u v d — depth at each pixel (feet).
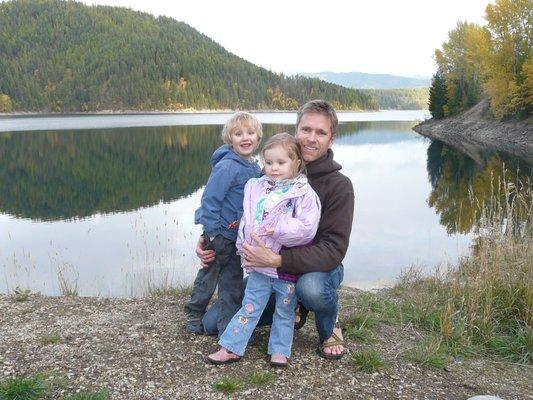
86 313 15.65
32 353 12.42
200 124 242.58
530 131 129.18
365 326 14.87
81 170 78.28
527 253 19.16
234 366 11.85
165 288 21.50
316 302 11.38
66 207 50.08
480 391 11.70
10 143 128.77
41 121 281.13
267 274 11.46
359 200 53.16
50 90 456.86
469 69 186.91
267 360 12.17
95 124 241.76
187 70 504.02
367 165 84.23
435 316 15.60
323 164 11.71
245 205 11.46
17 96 433.48
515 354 13.91
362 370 12.05
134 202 52.44
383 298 18.94
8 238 37.50
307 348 12.90
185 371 11.64
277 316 11.93
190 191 59.06
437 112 204.33
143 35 617.62
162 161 90.27
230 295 12.62
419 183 64.85
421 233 37.99
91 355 12.32
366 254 32.01
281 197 11.02
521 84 132.98
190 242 35.04
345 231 11.44
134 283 25.73
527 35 138.92
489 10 142.20
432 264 29.37
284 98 503.20
